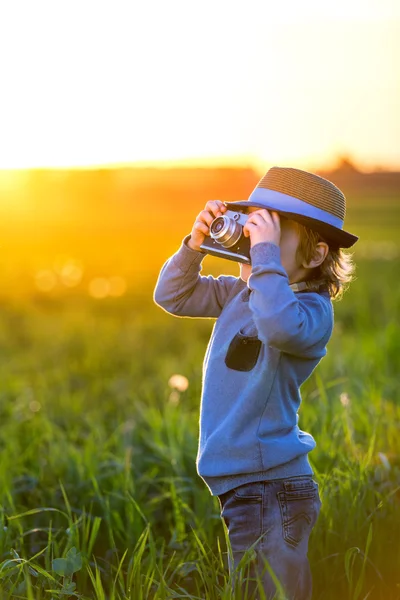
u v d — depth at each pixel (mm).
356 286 11398
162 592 2551
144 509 3615
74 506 3754
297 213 2410
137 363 7715
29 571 2832
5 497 3670
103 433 4973
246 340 2457
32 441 4664
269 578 2369
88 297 12773
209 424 2477
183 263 2727
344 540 3031
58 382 7023
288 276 2498
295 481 2426
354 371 5832
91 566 3088
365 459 3529
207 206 2639
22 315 11078
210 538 3215
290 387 2455
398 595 2836
